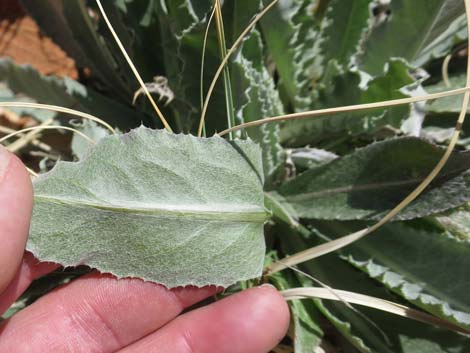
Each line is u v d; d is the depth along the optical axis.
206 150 0.11
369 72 0.15
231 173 0.11
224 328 0.12
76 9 0.15
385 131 0.14
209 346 0.12
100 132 0.14
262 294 0.12
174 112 0.15
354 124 0.14
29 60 0.21
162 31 0.13
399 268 0.12
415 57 0.15
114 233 0.11
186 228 0.11
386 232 0.13
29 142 0.17
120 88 0.17
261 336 0.12
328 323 0.14
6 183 0.10
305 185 0.13
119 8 0.15
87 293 0.12
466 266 0.12
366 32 0.15
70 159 0.16
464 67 0.16
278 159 0.14
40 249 0.10
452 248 0.12
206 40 0.12
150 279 0.11
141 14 0.15
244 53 0.12
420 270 0.12
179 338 0.12
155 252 0.11
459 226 0.12
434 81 0.16
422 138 0.11
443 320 0.12
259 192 0.12
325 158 0.14
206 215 0.11
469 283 0.12
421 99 0.10
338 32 0.14
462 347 0.12
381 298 0.13
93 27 0.16
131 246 0.11
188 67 0.12
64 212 0.10
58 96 0.16
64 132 0.16
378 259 0.13
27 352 0.12
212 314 0.12
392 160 0.12
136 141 0.11
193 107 0.13
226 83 0.11
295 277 0.14
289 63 0.13
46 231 0.10
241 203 0.11
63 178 0.10
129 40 0.15
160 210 0.11
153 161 0.11
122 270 0.11
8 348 0.12
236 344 0.12
